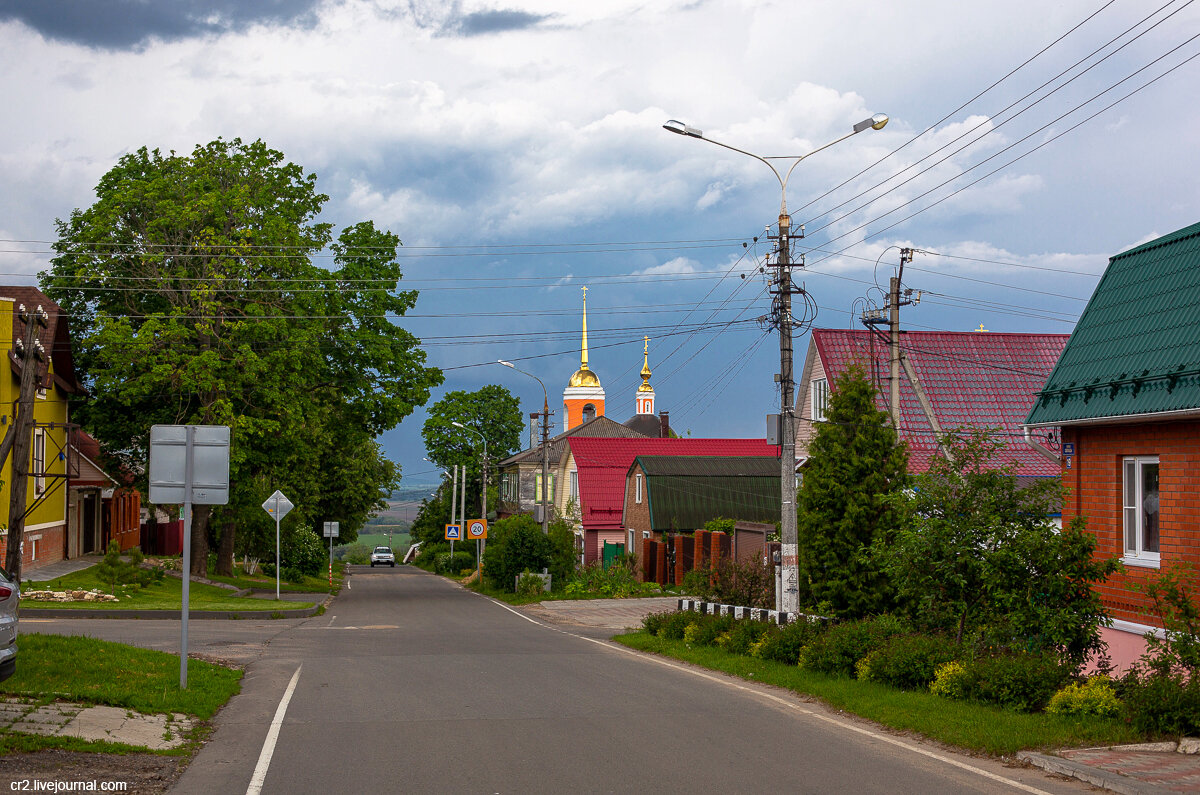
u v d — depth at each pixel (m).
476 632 23.97
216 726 10.52
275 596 36.75
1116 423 14.02
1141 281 14.72
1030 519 13.09
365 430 40.91
